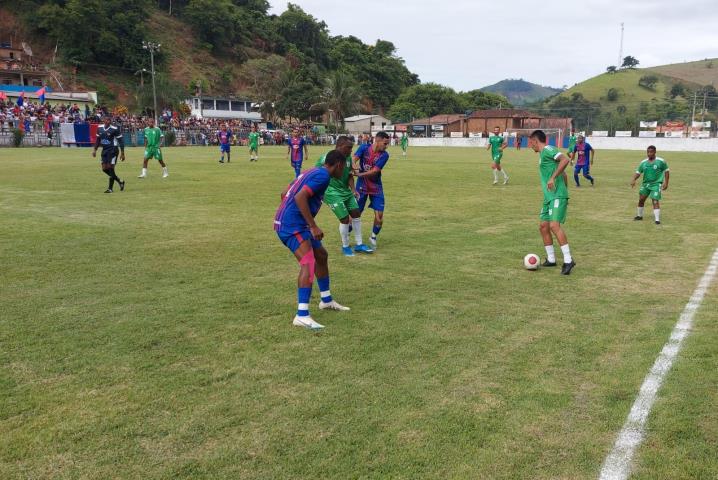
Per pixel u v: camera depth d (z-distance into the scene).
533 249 8.78
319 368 4.31
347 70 113.81
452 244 9.14
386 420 3.55
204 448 3.25
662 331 5.12
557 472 3.04
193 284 6.60
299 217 5.39
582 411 3.67
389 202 14.31
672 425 3.50
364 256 8.27
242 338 4.91
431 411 3.66
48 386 3.98
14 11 80.75
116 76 82.75
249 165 27.19
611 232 10.41
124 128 49.66
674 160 35.06
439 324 5.30
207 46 96.81
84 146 44.69
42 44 80.56
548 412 3.65
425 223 11.18
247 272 7.18
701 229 10.74
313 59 110.38
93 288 6.37
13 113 46.16
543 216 7.61
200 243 8.94
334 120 84.75
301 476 3.00
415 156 40.72
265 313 5.59
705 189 18.12
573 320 5.43
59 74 74.81
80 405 3.72
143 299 5.98
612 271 7.42
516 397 3.85
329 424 3.50
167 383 4.04
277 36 108.50
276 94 87.38
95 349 4.63
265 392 3.92
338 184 8.15
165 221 10.98
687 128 61.75
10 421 3.52
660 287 6.64
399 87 121.50
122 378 4.11
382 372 4.24
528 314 5.61
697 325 5.29
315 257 5.59
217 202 13.73
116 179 15.55
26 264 7.44
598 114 76.31
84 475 3.00
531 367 4.34
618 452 3.22
